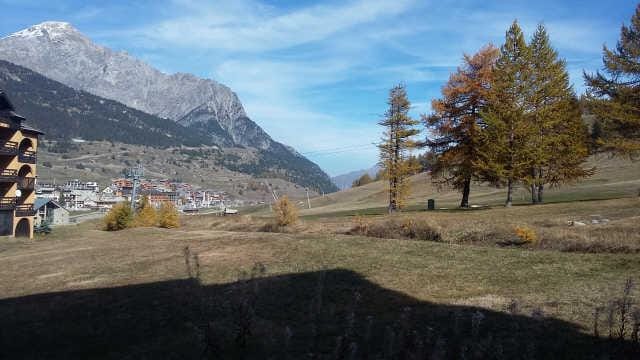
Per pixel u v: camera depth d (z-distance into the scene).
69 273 24.17
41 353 12.09
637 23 36.56
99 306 16.52
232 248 26.80
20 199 55.09
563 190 62.84
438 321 11.64
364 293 15.03
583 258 17.19
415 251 21.14
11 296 19.84
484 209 39.84
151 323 13.79
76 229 59.88
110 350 11.95
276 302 14.71
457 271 16.91
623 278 14.24
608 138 37.84
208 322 10.45
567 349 9.09
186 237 35.62
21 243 43.38
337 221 40.81
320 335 11.19
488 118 37.38
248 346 10.10
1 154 50.12
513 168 37.62
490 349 9.10
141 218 55.22
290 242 26.70
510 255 18.80
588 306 11.87
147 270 22.55
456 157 42.22
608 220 26.89
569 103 38.84
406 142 46.62
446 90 42.06
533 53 38.12
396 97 47.41
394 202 48.25
